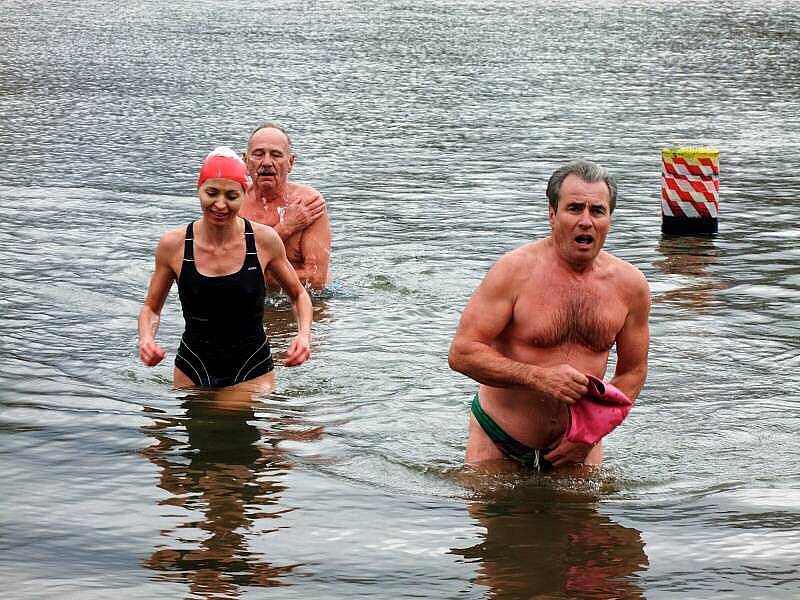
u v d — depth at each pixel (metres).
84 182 16.75
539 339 6.55
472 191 16.58
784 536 5.75
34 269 11.57
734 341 9.54
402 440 7.16
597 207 6.36
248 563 5.37
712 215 14.21
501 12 50.91
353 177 17.56
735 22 46.94
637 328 6.70
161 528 5.74
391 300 10.82
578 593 5.09
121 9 50.75
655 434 7.34
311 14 48.78
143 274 11.50
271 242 8.32
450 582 5.19
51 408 7.57
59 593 5.02
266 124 11.41
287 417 7.57
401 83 29.25
